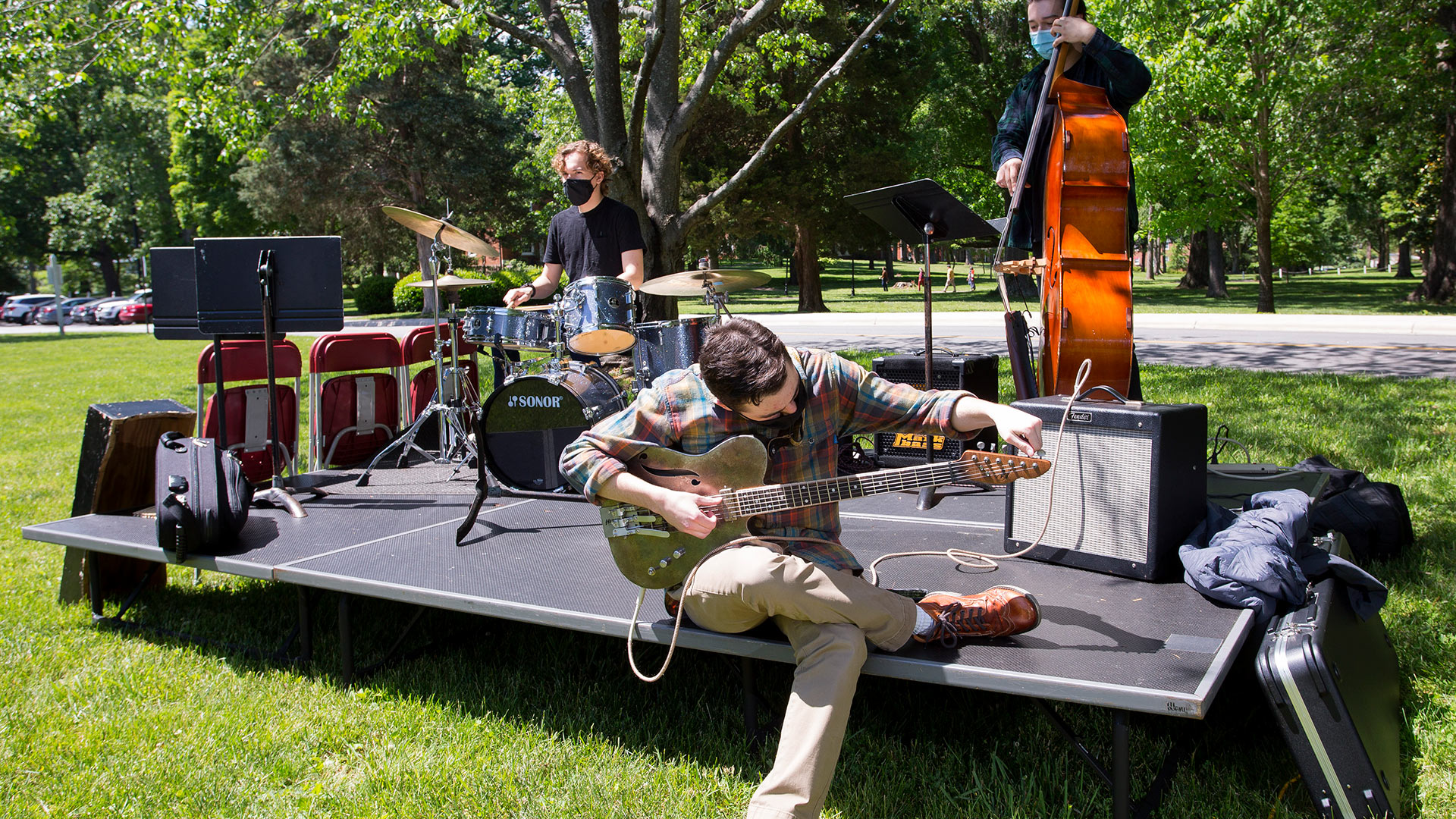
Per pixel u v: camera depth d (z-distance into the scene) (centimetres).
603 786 259
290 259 420
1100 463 291
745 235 2462
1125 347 372
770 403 226
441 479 492
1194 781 248
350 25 781
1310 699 221
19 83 831
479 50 970
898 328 1833
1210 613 257
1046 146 400
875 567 312
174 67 830
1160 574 282
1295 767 252
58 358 1792
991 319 1908
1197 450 295
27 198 3903
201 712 312
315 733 296
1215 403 764
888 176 2252
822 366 245
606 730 292
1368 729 228
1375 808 217
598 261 498
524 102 1487
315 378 524
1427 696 291
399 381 572
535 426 441
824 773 209
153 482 436
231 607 413
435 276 519
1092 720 280
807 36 1213
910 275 4819
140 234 4084
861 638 223
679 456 237
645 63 715
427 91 2772
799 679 219
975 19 2592
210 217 3488
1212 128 1847
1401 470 537
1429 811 234
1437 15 1811
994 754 257
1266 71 1741
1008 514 317
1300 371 1006
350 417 547
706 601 235
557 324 477
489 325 505
